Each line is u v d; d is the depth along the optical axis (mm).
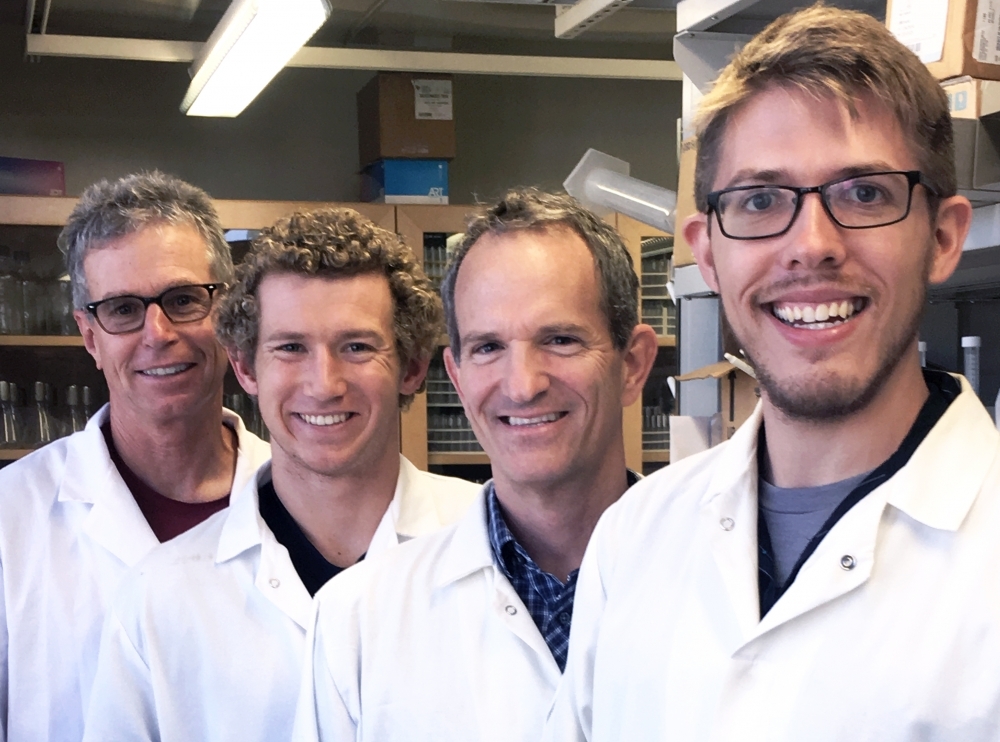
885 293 812
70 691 1614
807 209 815
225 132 4102
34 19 3273
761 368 869
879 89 814
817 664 808
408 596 1259
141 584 1428
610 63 3682
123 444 1755
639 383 1279
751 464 962
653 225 2111
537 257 1130
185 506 1780
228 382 3439
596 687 1010
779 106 838
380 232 1403
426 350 1487
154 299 1644
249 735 1334
